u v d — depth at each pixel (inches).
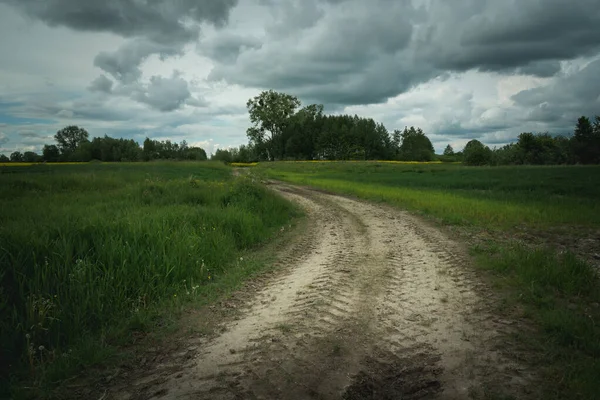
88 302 188.7
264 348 156.3
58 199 489.1
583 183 846.5
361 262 290.2
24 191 562.6
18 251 208.1
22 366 147.5
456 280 238.4
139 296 208.1
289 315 191.3
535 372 133.3
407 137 4483.3
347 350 152.6
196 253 279.4
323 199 770.2
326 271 269.7
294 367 140.5
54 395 128.9
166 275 234.8
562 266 233.1
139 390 129.9
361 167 2215.8
